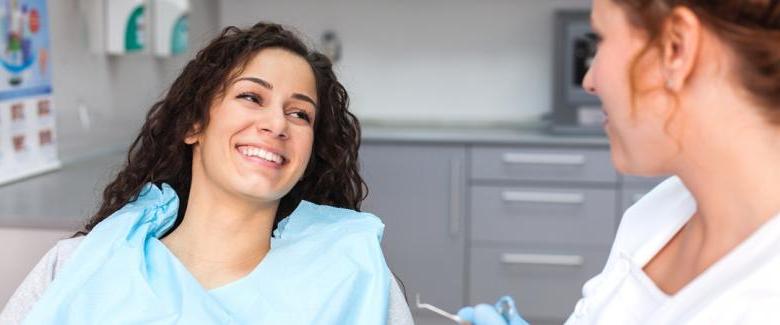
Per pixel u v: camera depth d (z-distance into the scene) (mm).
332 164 1600
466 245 3787
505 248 3770
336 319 1332
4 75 2598
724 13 675
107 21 3287
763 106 695
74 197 2371
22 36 2697
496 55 4363
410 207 3795
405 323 1410
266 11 4441
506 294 3791
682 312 741
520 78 4363
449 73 4395
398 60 4410
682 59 707
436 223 3791
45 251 2127
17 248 2131
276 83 1388
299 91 1405
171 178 1534
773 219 704
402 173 3781
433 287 3824
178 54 3934
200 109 1397
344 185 1629
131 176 1541
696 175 769
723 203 755
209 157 1383
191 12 4062
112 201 1573
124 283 1312
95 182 2635
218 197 1391
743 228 741
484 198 3756
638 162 803
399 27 4387
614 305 878
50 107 2883
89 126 3291
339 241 1413
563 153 3688
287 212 1619
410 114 4438
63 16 3070
